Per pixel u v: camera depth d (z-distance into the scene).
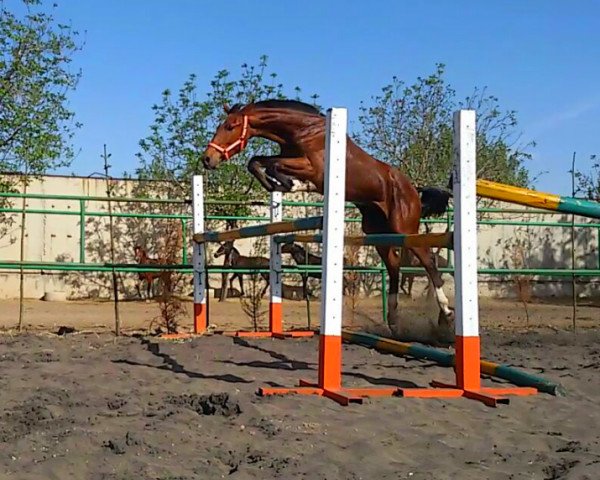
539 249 18.59
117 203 17.34
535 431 4.23
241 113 7.11
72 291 16.92
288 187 6.92
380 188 7.78
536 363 6.79
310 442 3.88
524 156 21.42
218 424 4.22
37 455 3.63
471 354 5.15
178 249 10.51
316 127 7.03
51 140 16.30
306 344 8.02
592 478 3.26
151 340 8.21
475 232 5.12
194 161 18.11
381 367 6.43
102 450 3.70
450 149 20.67
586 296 18.64
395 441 3.95
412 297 15.04
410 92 20.81
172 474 3.36
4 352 7.15
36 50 16.41
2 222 16.56
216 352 7.29
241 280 14.83
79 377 5.74
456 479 3.30
